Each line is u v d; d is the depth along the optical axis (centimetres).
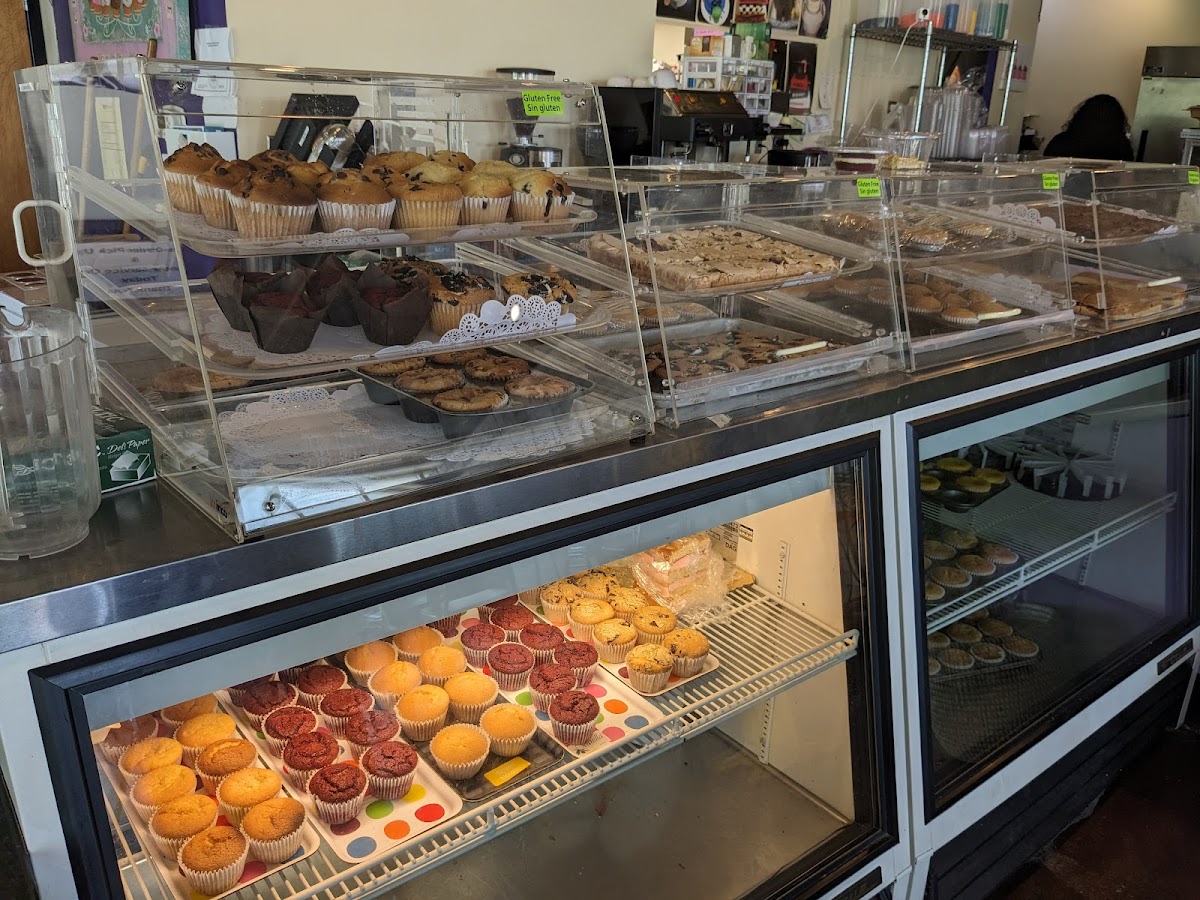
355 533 103
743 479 141
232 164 108
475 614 163
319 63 263
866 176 172
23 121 135
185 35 254
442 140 133
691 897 158
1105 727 221
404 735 141
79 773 89
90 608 87
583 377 131
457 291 120
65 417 91
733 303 156
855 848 166
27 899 89
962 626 232
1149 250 228
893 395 158
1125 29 648
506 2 294
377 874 124
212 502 100
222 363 102
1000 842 194
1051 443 242
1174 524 251
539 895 158
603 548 130
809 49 407
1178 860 217
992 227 190
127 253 111
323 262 117
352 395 120
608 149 139
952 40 404
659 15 351
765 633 176
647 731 153
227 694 132
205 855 114
